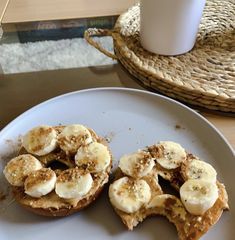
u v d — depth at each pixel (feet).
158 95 0.99
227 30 1.25
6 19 1.31
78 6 1.36
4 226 0.75
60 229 0.74
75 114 0.96
